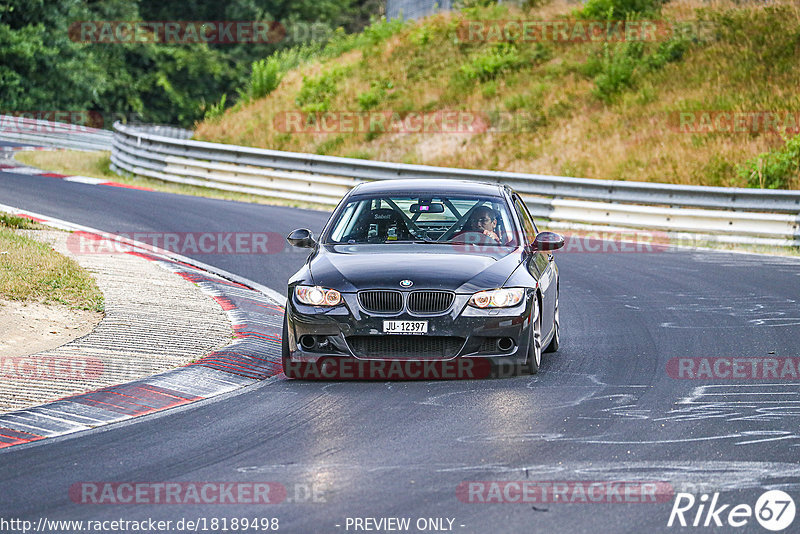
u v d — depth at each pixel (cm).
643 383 2927
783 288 4816
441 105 11512
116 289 4159
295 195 8831
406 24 14438
